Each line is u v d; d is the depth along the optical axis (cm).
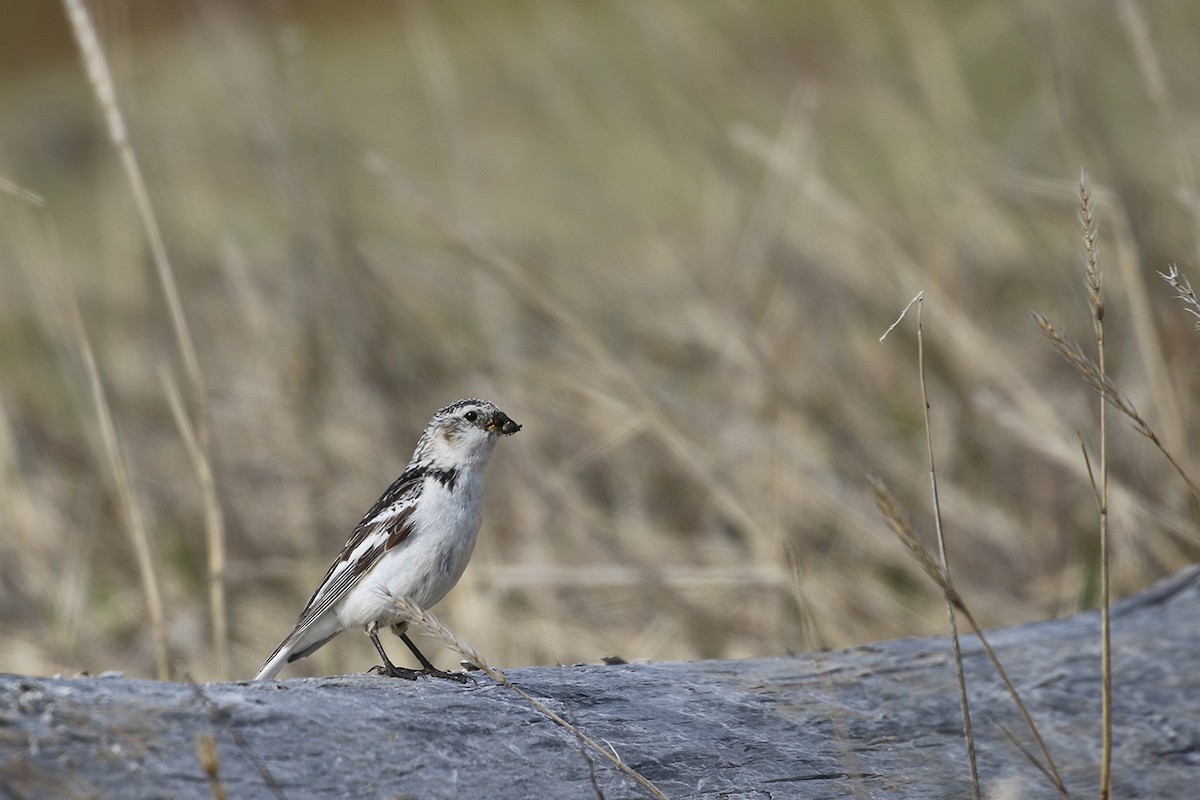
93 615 1269
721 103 1591
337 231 1478
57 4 2361
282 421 1364
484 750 591
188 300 1666
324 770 550
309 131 1499
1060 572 1191
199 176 1727
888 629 1115
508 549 1243
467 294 1568
